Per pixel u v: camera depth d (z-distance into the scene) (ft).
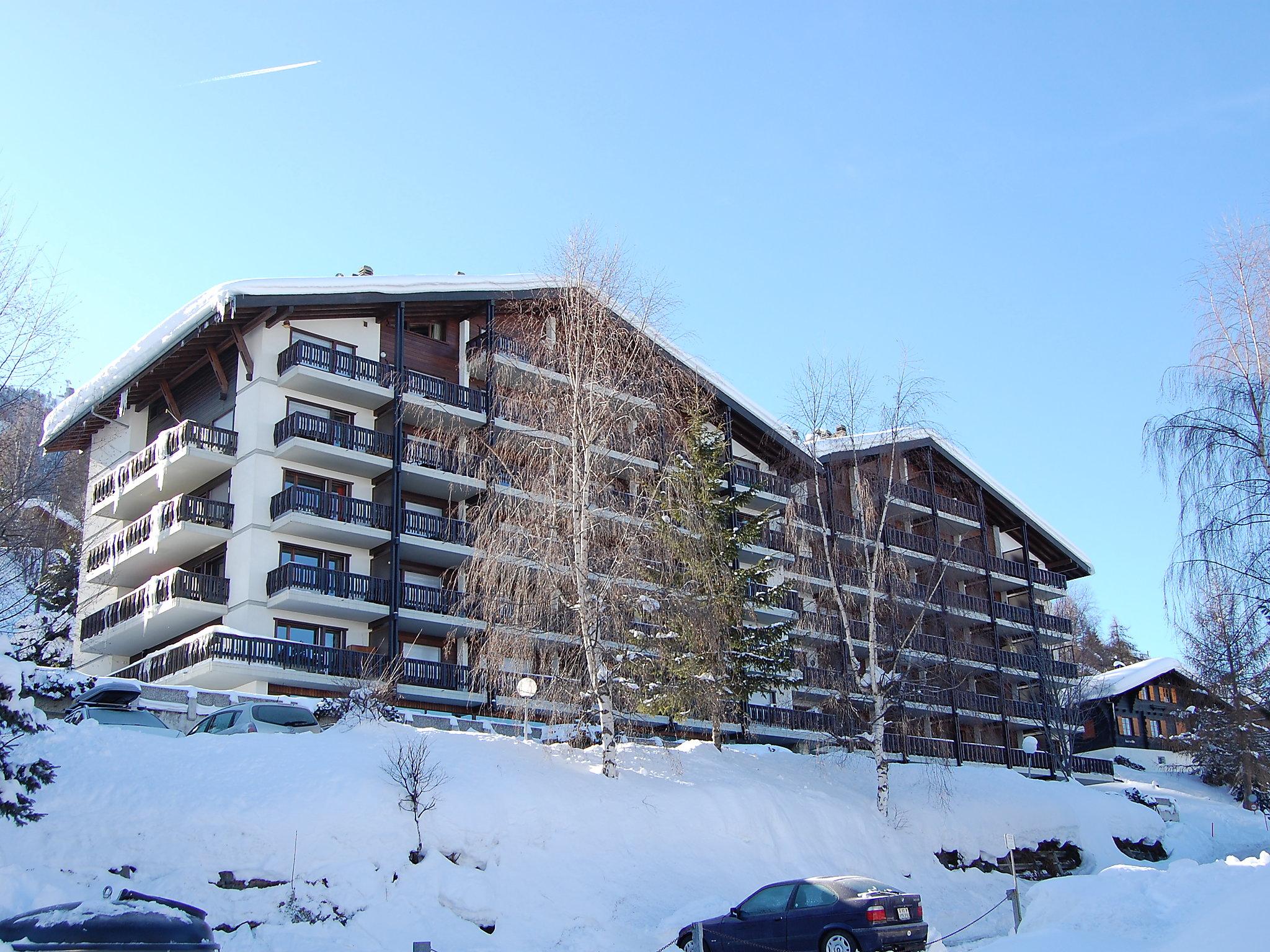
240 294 117.50
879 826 93.25
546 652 85.46
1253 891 43.78
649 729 119.44
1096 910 54.90
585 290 91.40
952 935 71.15
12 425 101.24
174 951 35.60
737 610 103.50
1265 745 151.74
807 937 55.11
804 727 129.70
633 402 90.63
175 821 59.06
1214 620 67.92
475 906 60.13
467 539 124.67
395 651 118.11
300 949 52.54
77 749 62.90
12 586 115.03
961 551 168.04
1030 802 111.96
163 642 128.06
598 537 87.61
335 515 119.34
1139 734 229.66
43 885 47.52
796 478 116.47
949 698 151.84
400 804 64.64
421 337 137.69
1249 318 66.64
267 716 77.46
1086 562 197.06
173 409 137.59
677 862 72.43
